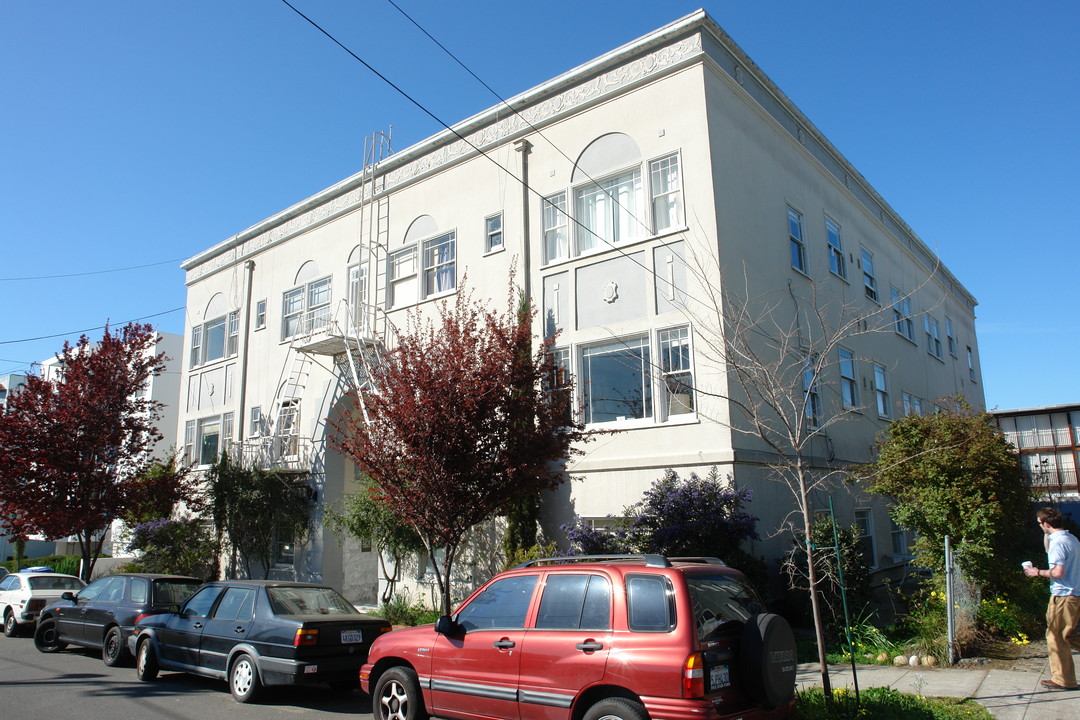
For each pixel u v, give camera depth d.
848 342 19.58
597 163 16.30
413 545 16.00
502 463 10.90
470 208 18.53
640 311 15.06
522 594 7.02
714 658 5.80
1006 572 11.69
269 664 9.30
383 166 20.77
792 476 15.06
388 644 7.91
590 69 16.56
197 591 11.04
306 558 20.16
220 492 21.14
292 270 23.52
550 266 16.62
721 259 14.20
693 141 14.88
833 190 20.45
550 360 12.56
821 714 7.04
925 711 7.44
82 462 18.45
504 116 18.17
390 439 11.13
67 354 19.61
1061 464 24.48
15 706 9.18
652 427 14.41
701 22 15.09
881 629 12.48
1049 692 8.20
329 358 20.91
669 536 12.19
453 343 11.55
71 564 29.66
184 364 27.53
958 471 11.84
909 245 26.31
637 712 5.78
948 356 28.92
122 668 12.11
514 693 6.59
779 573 13.64
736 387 13.74
